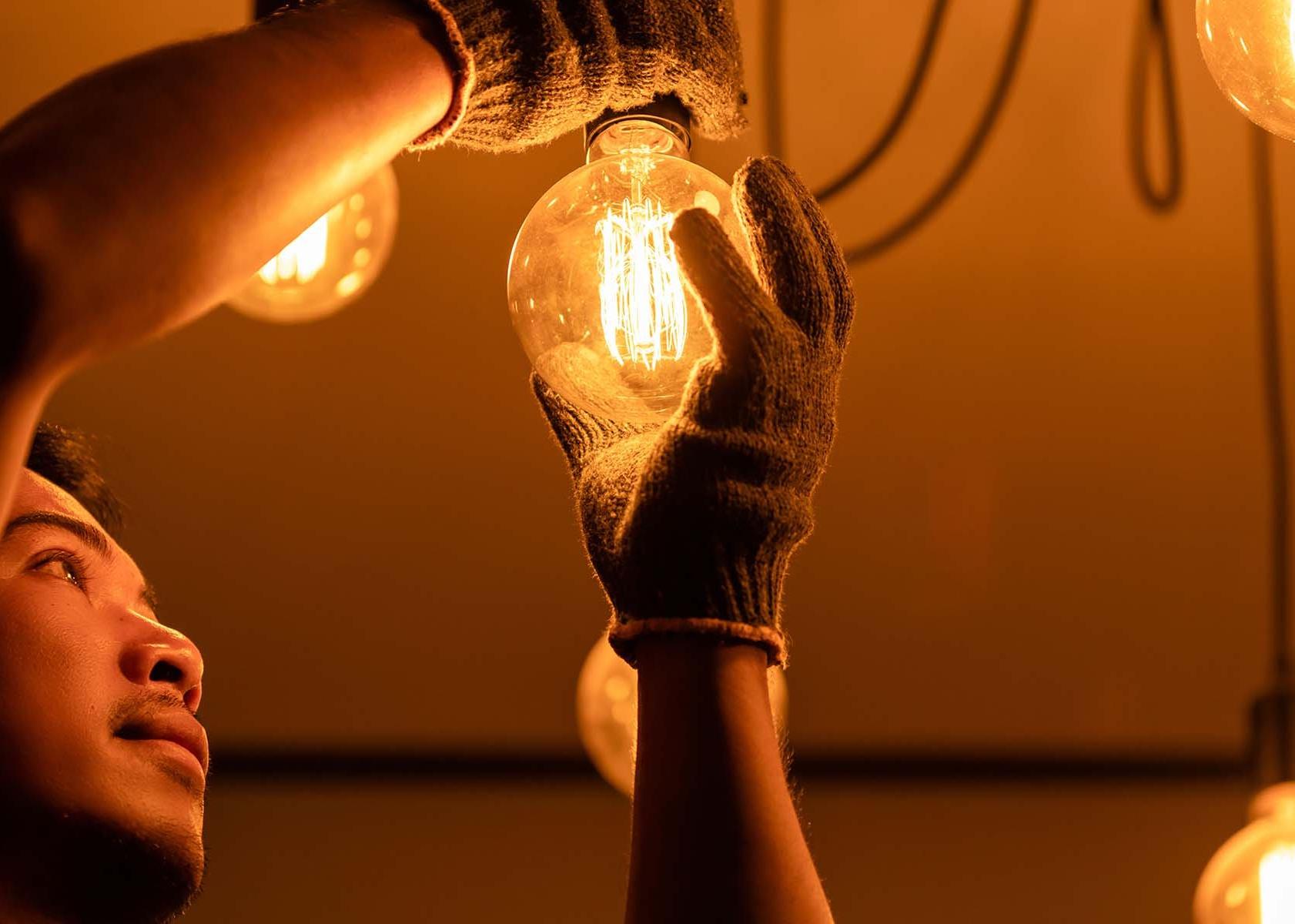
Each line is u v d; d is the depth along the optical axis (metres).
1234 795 3.44
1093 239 3.02
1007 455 3.25
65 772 0.80
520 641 3.40
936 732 3.46
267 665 3.38
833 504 3.30
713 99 0.69
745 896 0.58
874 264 3.07
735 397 0.63
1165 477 3.25
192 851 0.83
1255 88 0.76
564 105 0.62
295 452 3.21
